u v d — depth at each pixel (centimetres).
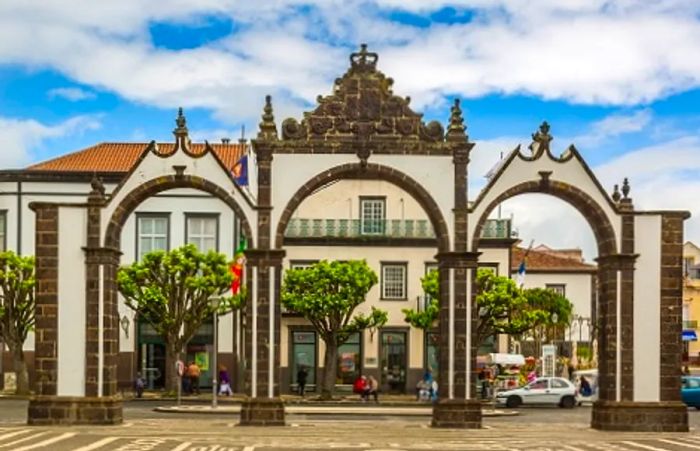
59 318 3684
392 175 3744
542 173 3759
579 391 5950
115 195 3725
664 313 3753
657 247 3769
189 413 4706
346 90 3759
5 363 6247
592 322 7819
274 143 3734
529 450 2902
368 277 5969
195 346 6331
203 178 3738
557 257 8238
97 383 3672
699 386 5719
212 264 5597
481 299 5934
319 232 6688
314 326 6097
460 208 3747
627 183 3794
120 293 5866
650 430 3697
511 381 6209
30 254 6297
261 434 3388
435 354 6575
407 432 3538
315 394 6488
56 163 6538
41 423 3650
